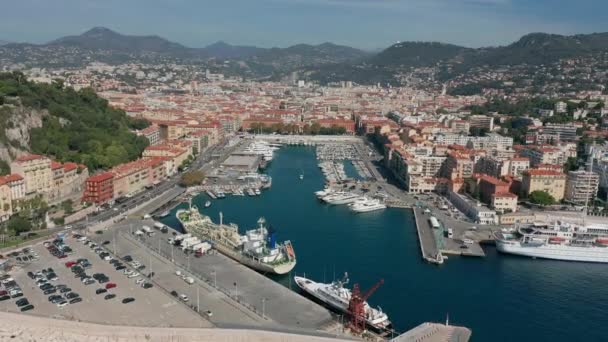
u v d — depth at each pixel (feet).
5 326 640.99
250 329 642.63
